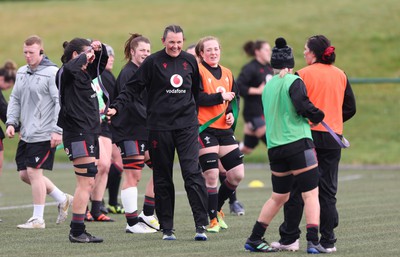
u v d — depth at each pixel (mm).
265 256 23469
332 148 24062
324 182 24188
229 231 29141
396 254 23656
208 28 103062
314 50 24531
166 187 26938
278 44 23938
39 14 117375
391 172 54688
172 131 26359
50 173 56312
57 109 29891
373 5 104188
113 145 35750
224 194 29891
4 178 53281
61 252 24297
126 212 29078
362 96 77375
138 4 122000
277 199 23969
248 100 47188
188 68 26578
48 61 30500
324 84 24156
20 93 30562
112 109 26359
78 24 110375
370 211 34281
